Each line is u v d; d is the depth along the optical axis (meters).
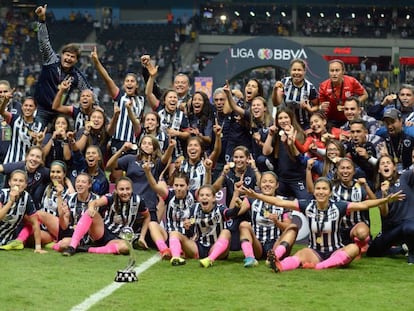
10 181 9.02
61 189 9.04
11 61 41.31
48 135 10.57
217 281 7.44
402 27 43.00
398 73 36.94
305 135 9.89
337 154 9.14
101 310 6.27
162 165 9.80
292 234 8.34
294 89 10.66
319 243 8.27
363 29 43.12
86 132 10.17
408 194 8.69
